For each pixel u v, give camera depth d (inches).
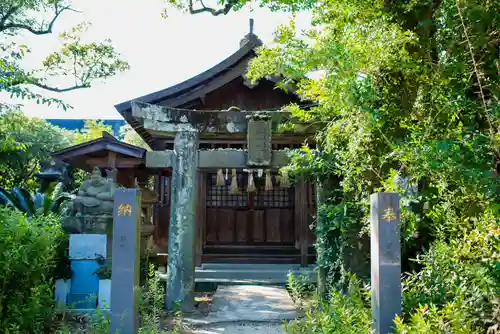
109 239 278.7
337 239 279.4
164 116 303.3
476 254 139.3
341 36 215.8
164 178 499.5
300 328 178.4
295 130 305.6
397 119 220.2
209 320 263.1
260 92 433.4
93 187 286.8
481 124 181.9
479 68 174.1
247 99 432.8
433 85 193.0
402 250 213.5
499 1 169.6
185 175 302.7
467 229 159.9
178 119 304.2
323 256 286.2
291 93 416.2
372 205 165.8
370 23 210.1
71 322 241.3
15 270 193.5
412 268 206.2
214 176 479.5
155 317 213.5
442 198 181.9
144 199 361.7
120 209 185.6
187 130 305.1
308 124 302.5
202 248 448.8
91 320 216.7
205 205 462.6
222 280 388.2
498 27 174.9
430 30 212.7
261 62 256.8
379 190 210.7
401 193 200.8
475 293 135.0
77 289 273.3
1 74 285.4
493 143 150.6
